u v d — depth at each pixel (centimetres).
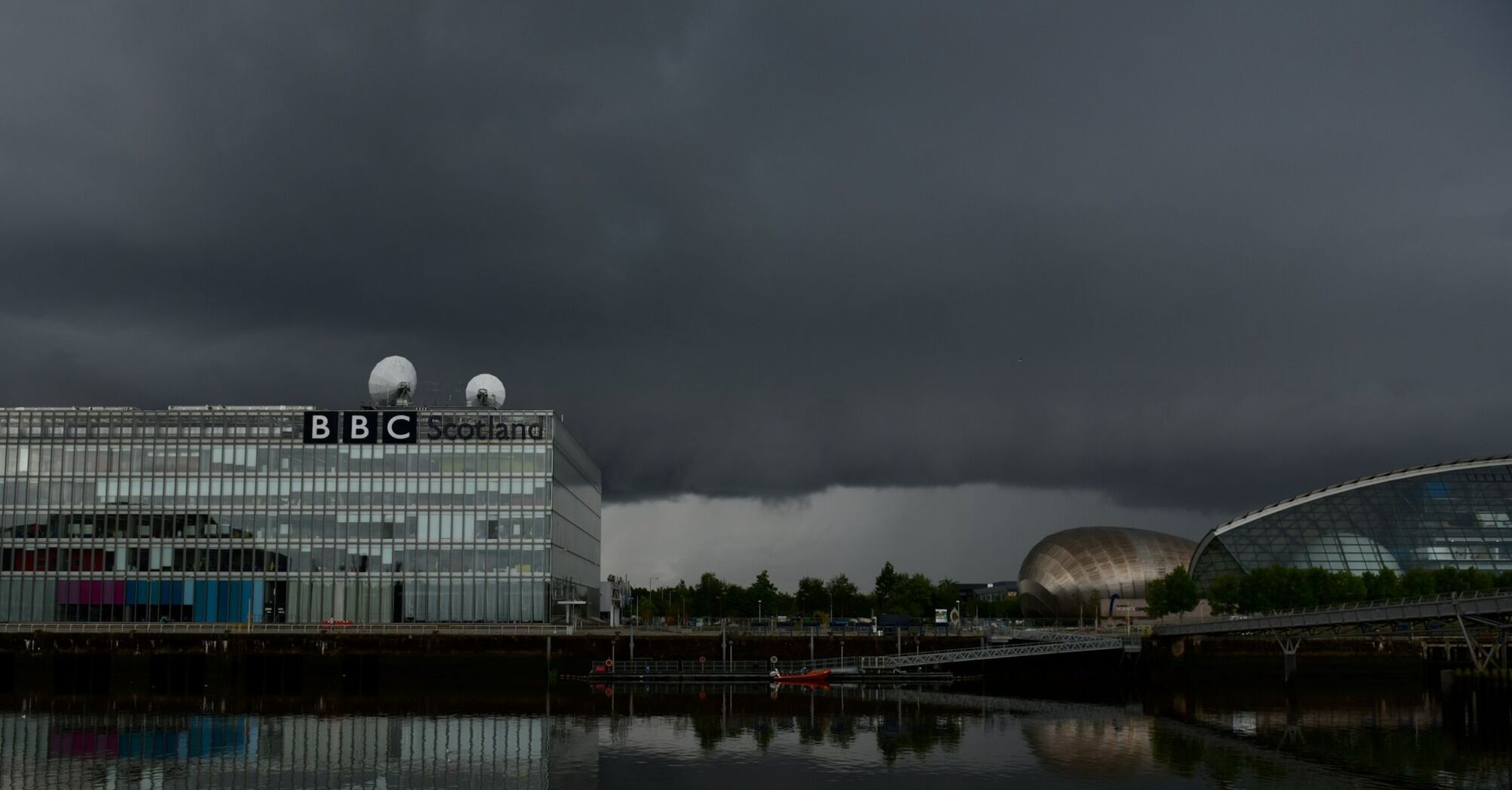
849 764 8394
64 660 16325
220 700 13125
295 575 18075
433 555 18112
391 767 8350
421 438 18375
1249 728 10388
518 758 8700
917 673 16250
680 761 8556
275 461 18312
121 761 8544
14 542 18112
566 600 19688
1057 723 10738
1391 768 8100
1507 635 12988
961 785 7606
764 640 17025
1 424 18325
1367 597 18475
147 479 18250
